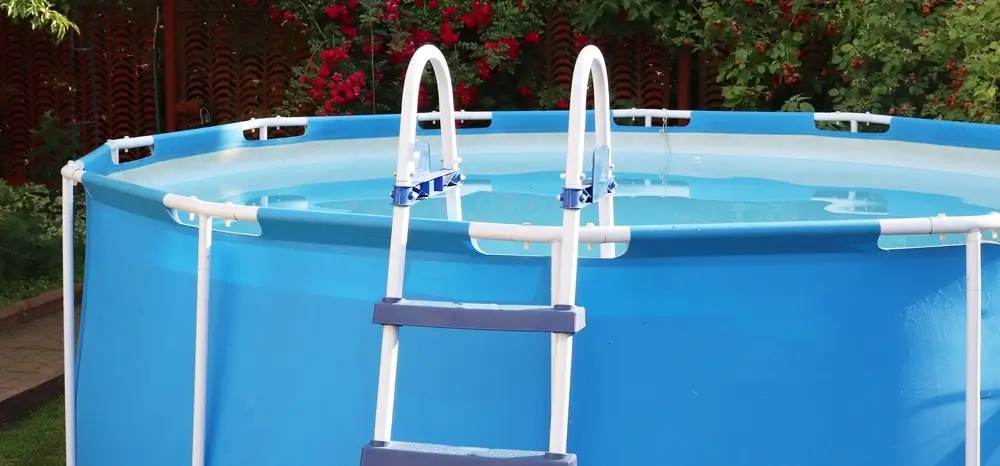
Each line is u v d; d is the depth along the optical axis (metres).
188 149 5.01
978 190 4.69
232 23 8.74
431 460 2.43
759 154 5.88
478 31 7.97
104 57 9.07
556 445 2.42
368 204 4.38
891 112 7.07
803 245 2.75
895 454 2.87
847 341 2.81
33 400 5.42
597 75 2.96
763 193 4.71
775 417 2.81
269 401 3.02
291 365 2.99
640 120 8.10
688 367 2.79
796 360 2.80
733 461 2.81
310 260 2.95
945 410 2.91
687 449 2.81
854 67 7.15
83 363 3.73
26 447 4.89
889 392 2.85
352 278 2.90
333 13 7.94
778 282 2.78
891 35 7.05
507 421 2.84
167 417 3.25
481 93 8.27
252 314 3.04
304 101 8.25
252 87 8.80
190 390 3.18
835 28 7.34
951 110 6.76
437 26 7.98
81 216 8.40
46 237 7.62
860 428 2.84
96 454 3.62
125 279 3.43
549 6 8.03
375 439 2.51
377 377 2.89
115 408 3.48
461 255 2.81
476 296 2.81
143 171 4.71
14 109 9.23
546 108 8.15
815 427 2.82
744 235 2.70
